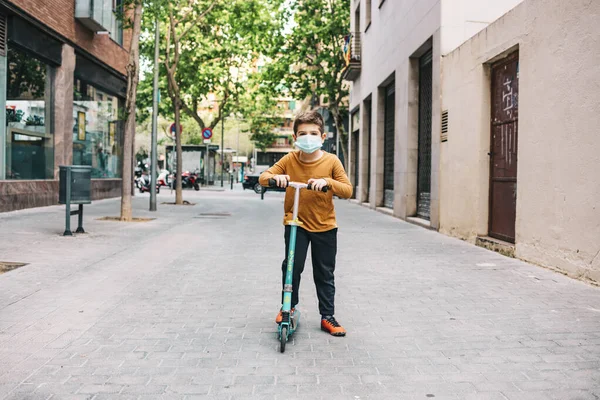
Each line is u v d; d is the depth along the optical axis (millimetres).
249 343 3922
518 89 7770
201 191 34594
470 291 5586
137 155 64500
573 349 3756
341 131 27484
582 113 6008
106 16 17766
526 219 7367
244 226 12078
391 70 16125
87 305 4977
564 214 6398
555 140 6578
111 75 20531
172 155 40062
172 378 3250
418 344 3898
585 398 2938
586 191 5953
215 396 2988
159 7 12570
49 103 15461
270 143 57250
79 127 17891
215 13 18828
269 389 3088
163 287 5762
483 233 9109
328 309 4191
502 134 8547
